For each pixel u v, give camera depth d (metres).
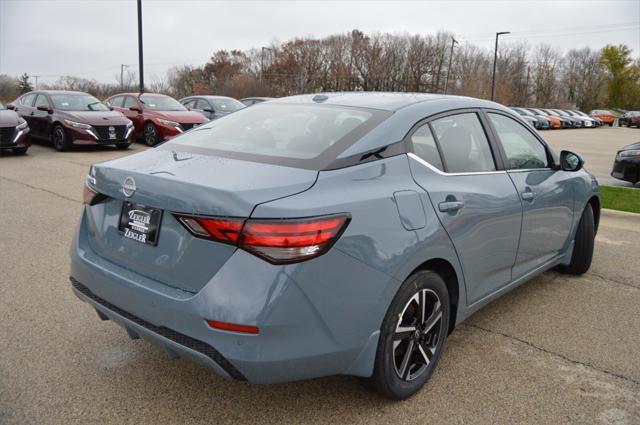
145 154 2.87
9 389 2.74
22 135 11.59
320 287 2.18
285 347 2.15
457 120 3.19
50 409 2.59
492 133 3.44
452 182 2.91
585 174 4.53
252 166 2.47
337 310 2.25
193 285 2.26
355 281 2.29
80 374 2.91
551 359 3.23
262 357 2.12
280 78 79.62
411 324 2.66
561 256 4.37
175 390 2.79
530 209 3.54
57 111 12.97
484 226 3.05
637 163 9.73
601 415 2.68
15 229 5.75
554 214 3.92
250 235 2.09
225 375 2.18
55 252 4.98
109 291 2.52
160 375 2.93
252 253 2.10
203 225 2.18
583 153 18.64
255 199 2.13
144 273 2.45
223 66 82.94
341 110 3.02
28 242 5.28
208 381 2.88
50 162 10.90
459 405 2.72
